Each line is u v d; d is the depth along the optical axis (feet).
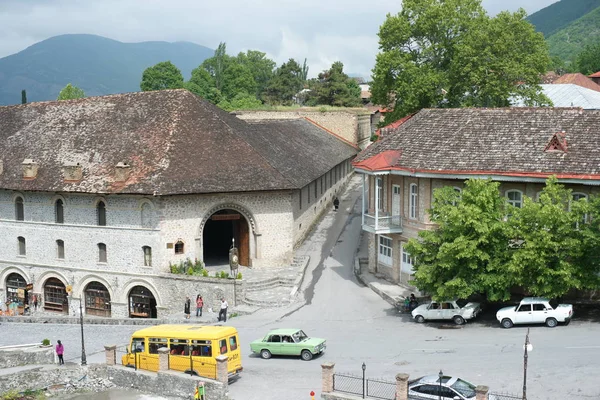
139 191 160.66
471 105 210.59
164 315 164.35
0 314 181.78
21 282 188.03
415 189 155.02
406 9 223.30
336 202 263.29
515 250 126.21
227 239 203.10
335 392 96.43
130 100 193.26
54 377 118.01
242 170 173.37
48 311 183.52
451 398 86.48
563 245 121.60
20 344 139.33
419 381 90.89
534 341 114.52
